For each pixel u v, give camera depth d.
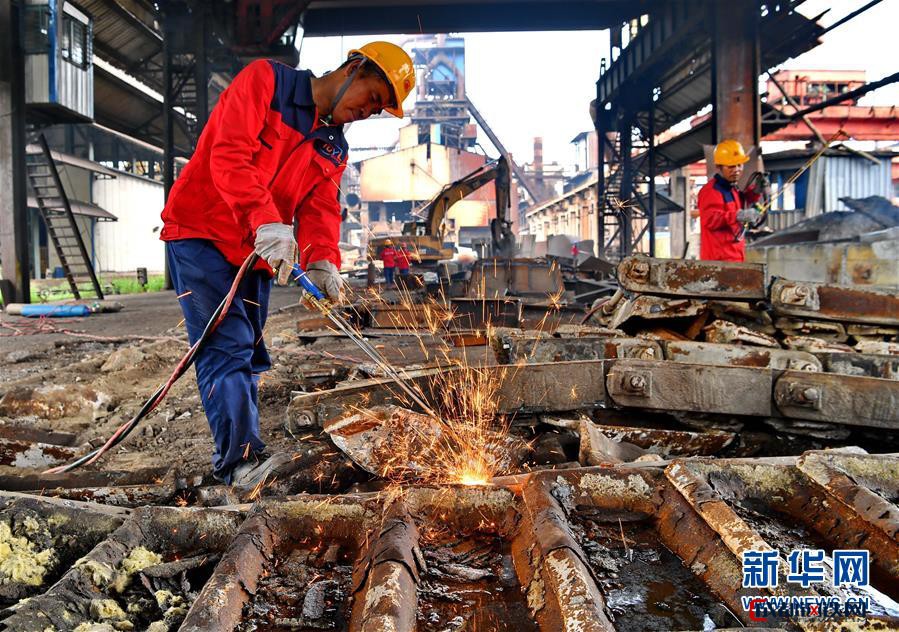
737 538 1.54
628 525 1.87
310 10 26.22
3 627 1.33
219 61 22.14
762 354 3.22
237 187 2.21
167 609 1.53
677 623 1.42
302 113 2.42
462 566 1.66
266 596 1.53
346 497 1.86
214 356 2.53
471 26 26.78
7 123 15.09
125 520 1.82
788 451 2.91
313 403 2.87
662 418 3.11
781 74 28.56
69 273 18.34
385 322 7.36
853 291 3.69
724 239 5.51
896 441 2.84
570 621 1.27
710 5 17.08
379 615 1.28
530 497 1.83
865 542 1.65
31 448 3.14
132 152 39.88
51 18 15.27
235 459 2.57
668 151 28.38
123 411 4.13
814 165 20.11
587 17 26.06
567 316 8.26
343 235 64.56
